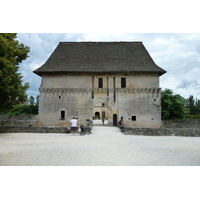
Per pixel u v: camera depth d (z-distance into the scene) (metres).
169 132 17.23
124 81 26.67
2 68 15.40
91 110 25.92
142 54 29.62
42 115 26.06
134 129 17.61
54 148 10.34
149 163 7.76
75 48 30.69
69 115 25.94
